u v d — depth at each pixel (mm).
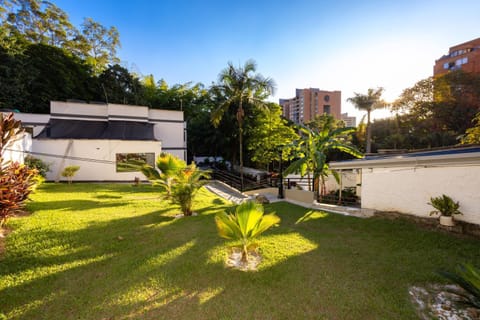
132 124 18109
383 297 2883
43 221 5512
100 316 2461
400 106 30797
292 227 6066
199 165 28297
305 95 67000
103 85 24031
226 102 15305
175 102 29391
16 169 5387
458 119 26656
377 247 4586
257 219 3746
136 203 8430
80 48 29344
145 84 29719
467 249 4309
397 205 6473
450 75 27234
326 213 7613
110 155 14844
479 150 7008
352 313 2582
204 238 4988
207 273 3457
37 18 25469
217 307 2662
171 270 3514
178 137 21031
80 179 14148
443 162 5031
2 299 2670
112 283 3113
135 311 2551
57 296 2779
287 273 3494
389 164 6168
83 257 3879
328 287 3107
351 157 28047
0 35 18984
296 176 20625
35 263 3582
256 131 19594
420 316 2545
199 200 9828
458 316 2539
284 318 2494
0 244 4152
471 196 5090
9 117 5586
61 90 22219
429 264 3773
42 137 14141
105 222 5852
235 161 25500
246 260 3865
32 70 20219
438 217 5641
